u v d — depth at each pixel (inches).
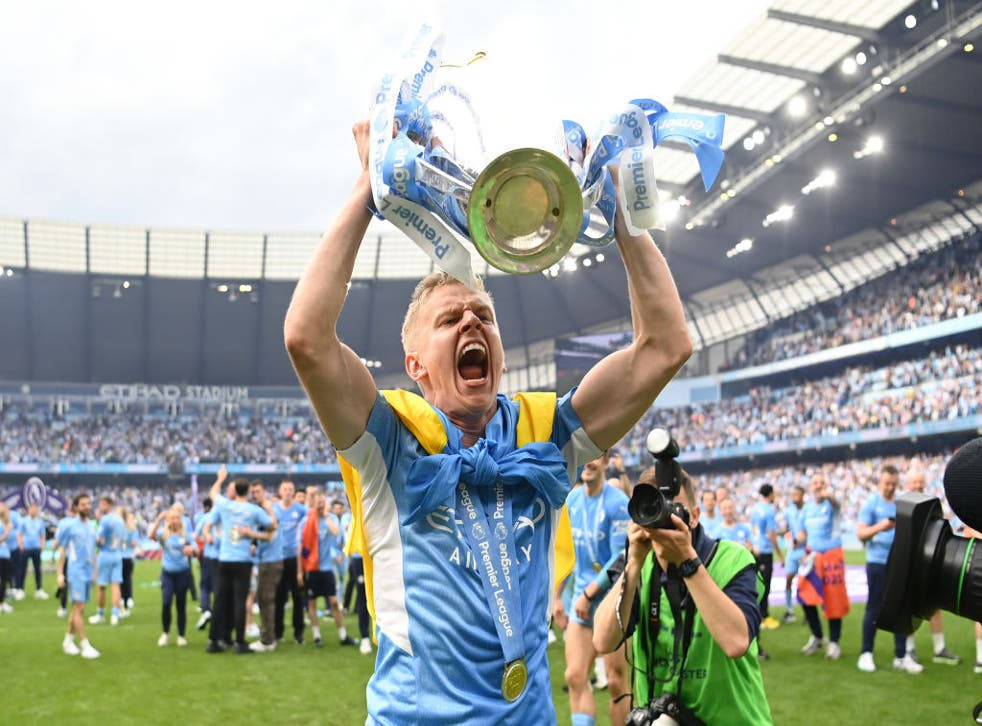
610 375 83.6
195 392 1894.7
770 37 1030.4
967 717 258.8
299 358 71.5
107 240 1648.6
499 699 72.2
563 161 62.2
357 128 74.7
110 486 1791.3
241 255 1711.4
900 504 69.2
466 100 72.7
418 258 1685.5
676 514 111.5
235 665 375.2
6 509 639.8
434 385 82.3
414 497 74.7
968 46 919.7
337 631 503.8
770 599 649.0
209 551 442.3
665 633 123.3
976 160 1198.3
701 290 1736.0
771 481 1540.4
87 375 1867.6
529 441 81.7
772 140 1246.3
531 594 76.5
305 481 1863.9
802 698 287.9
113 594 541.0
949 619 481.4
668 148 1182.9
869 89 1026.1
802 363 1526.8
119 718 273.4
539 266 64.1
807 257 1566.2
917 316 1343.5
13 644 445.7
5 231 1594.5
